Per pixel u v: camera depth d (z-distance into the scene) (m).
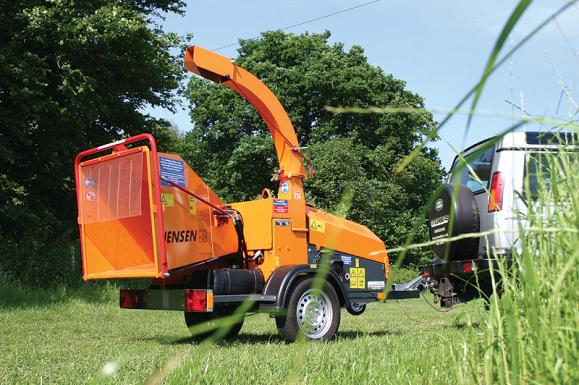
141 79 21.31
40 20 16.77
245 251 8.46
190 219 7.80
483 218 8.86
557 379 1.81
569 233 1.83
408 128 35.12
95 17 17.80
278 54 38.66
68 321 11.08
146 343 7.92
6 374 5.33
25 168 19.25
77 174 8.15
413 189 34.28
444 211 8.93
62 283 16.14
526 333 2.02
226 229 8.29
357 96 36.12
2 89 17.73
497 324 2.30
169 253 7.53
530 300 1.97
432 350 4.08
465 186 8.95
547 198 2.14
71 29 17.17
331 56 37.16
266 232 8.35
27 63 16.86
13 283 14.66
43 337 8.70
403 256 1.35
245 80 8.98
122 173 7.68
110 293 16.05
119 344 7.77
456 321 2.87
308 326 8.02
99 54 18.56
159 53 21.20
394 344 5.65
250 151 35.31
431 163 33.94
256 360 5.38
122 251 7.76
